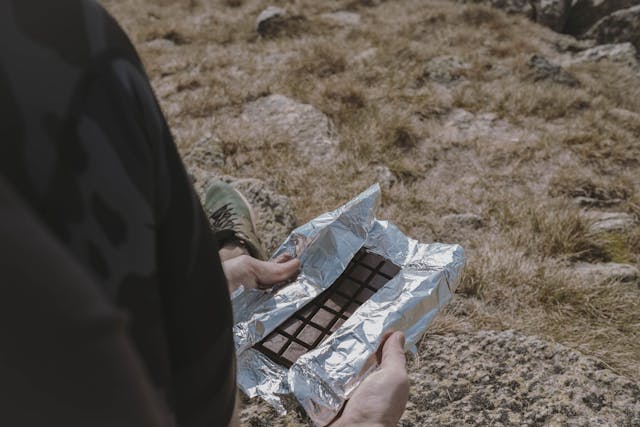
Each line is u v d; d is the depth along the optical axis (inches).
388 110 228.2
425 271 69.1
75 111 13.8
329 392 58.7
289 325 66.0
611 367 102.0
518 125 221.8
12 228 11.1
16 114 12.9
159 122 17.3
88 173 13.9
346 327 62.5
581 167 193.3
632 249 153.3
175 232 18.5
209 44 350.3
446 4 397.1
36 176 13.0
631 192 180.2
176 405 20.7
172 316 19.4
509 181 186.5
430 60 277.1
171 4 442.0
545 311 123.5
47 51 13.7
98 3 16.1
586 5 429.4
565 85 269.1
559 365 91.0
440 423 82.2
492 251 143.3
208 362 20.9
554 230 152.5
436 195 175.2
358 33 328.5
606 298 127.5
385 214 160.1
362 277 70.9
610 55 340.5
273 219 129.3
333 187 171.6
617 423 82.5
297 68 270.5
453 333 105.1
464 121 222.8
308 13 395.5
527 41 338.0
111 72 15.1
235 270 71.6
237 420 26.8
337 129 214.5
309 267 72.4
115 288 14.6
